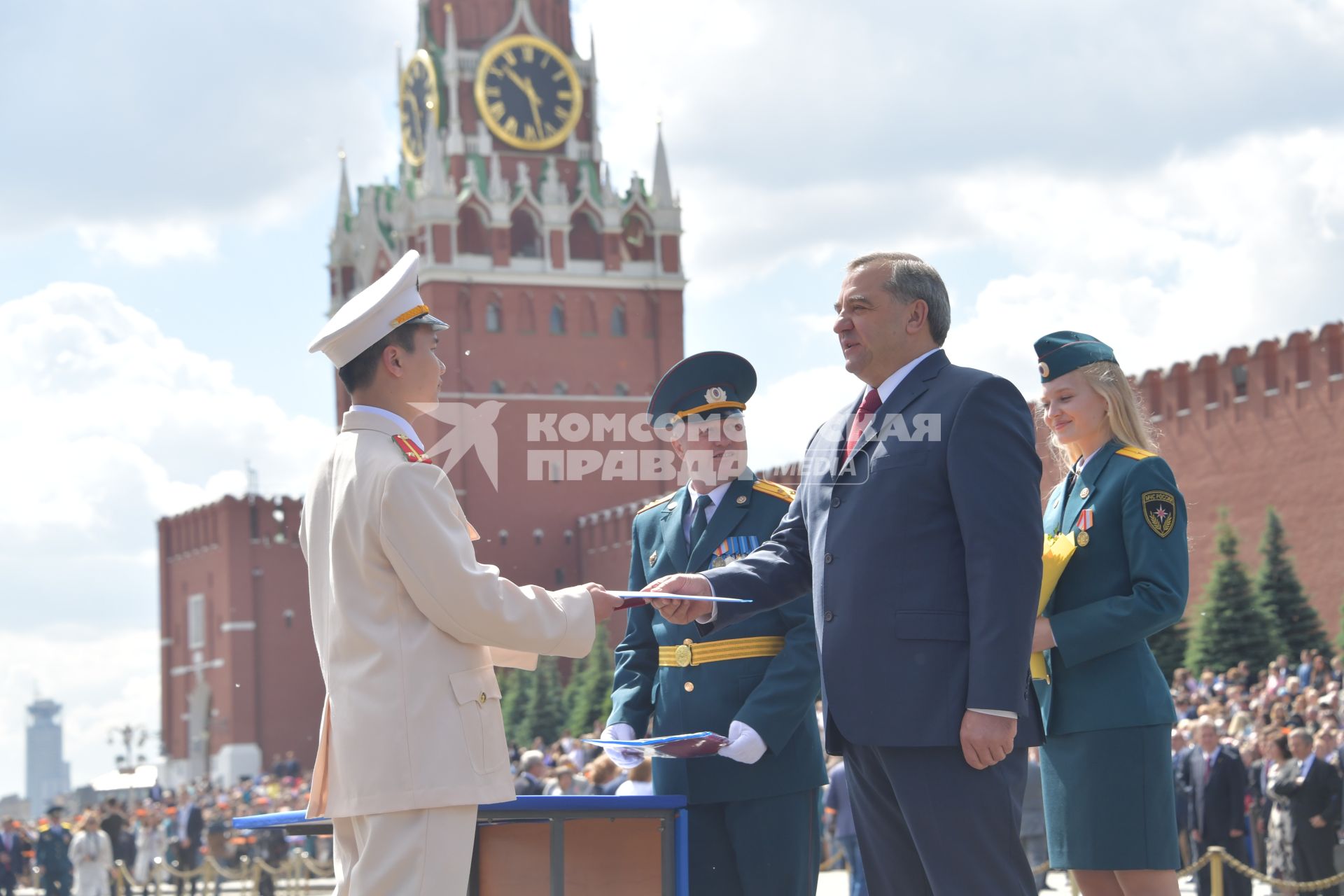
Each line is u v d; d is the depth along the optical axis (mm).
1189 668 33594
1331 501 35531
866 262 5031
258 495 84625
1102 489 5730
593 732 35188
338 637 4480
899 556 4746
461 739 4363
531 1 89312
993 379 4766
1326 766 14625
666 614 5250
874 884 4984
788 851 5977
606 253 84688
